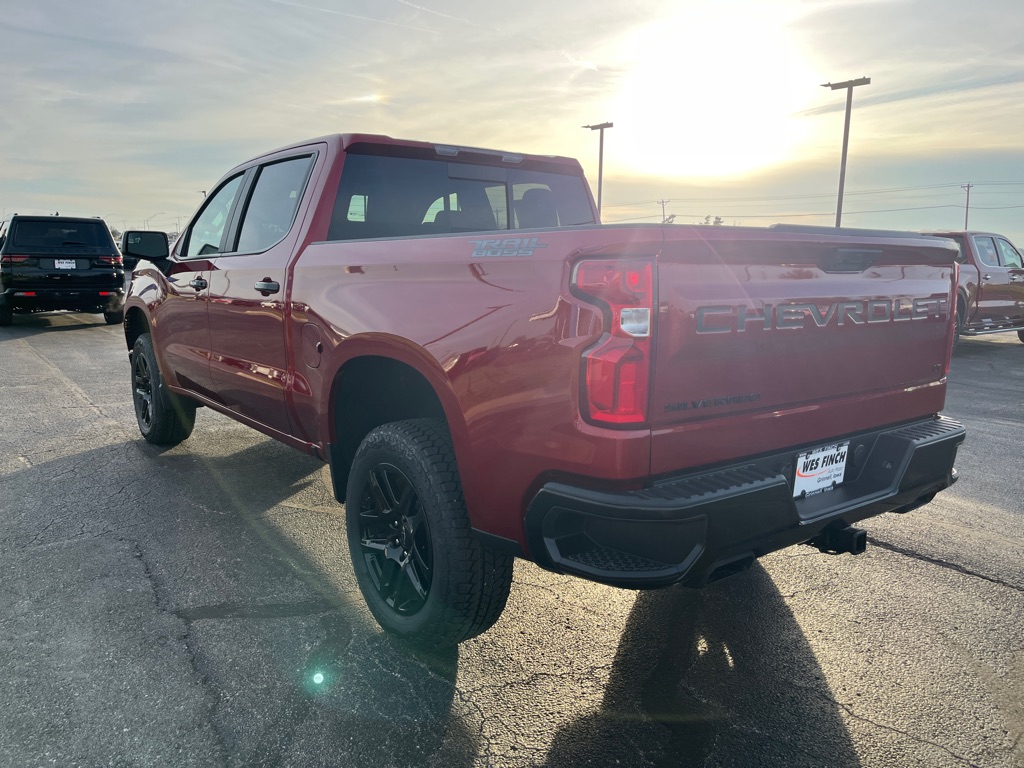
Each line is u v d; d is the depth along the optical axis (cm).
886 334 264
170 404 511
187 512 409
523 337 212
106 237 1370
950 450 279
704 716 239
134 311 531
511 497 221
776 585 332
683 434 206
